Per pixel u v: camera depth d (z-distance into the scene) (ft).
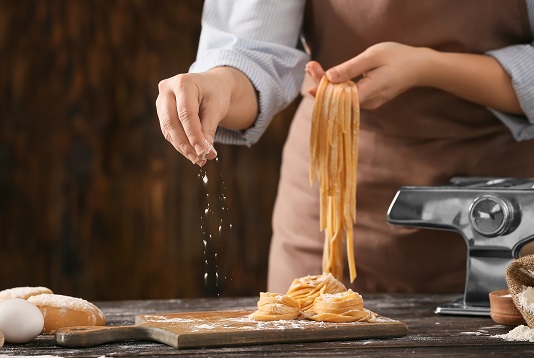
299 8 5.86
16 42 12.00
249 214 12.24
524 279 4.24
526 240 4.75
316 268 6.21
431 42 5.68
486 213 4.81
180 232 12.14
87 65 12.10
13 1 11.98
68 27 12.06
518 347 3.91
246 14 5.65
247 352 3.79
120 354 3.77
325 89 5.12
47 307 4.27
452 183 5.36
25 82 12.01
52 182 12.02
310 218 6.24
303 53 5.80
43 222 11.99
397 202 5.12
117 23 12.13
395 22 5.65
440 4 5.59
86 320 4.29
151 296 12.07
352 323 4.14
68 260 12.01
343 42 5.83
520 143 5.96
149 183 12.14
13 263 11.96
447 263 5.94
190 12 12.26
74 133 12.09
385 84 5.17
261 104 5.31
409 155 5.95
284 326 4.05
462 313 4.78
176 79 4.54
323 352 3.79
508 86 5.46
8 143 12.00
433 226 5.01
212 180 12.21
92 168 12.09
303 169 6.31
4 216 11.96
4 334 3.99
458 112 5.82
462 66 5.36
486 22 5.65
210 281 12.17
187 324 4.12
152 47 12.20
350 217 5.11
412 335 4.19
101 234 12.07
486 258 4.85
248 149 12.26
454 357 3.70
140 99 12.18
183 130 4.50
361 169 6.05
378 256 6.03
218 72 4.99
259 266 12.23
